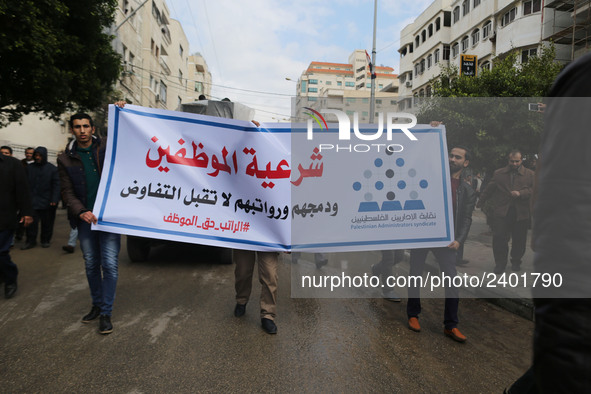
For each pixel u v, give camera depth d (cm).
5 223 400
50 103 834
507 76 1001
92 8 848
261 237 351
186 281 491
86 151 342
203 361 279
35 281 473
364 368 278
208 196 359
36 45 687
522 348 323
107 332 322
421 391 251
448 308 340
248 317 370
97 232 347
